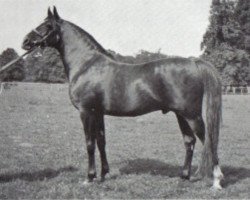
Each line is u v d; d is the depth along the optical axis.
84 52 7.56
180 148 11.46
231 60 60.09
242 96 46.16
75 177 7.93
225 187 7.11
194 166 9.10
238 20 71.19
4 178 7.78
